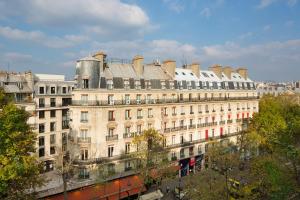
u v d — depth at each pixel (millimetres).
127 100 50875
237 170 50781
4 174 25188
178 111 58812
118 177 47781
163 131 55625
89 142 46812
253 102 77125
